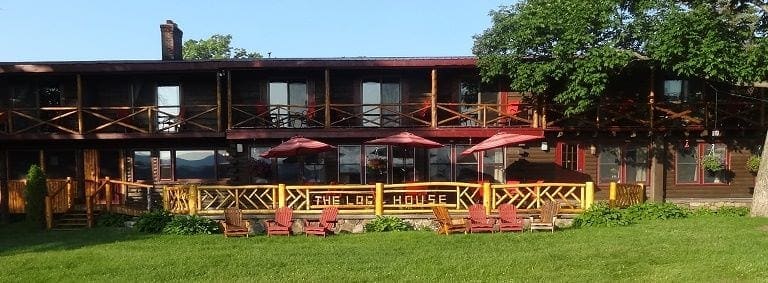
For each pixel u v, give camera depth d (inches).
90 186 767.7
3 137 719.7
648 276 378.6
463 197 677.3
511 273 395.2
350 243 521.3
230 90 725.3
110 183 692.7
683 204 738.2
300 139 652.1
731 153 774.5
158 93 783.1
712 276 372.2
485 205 610.5
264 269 418.6
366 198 649.6
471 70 772.0
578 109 645.9
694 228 546.3
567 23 622.2
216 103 783.7
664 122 738.2
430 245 501.0
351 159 773.9
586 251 453.7
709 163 753.0
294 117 763.4
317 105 737.6
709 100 762.8
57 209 676.7
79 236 582.9
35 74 736.3
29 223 672.4
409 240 527.8
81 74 732.7
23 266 439.2
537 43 639.8
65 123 772.6
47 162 781.3
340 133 729.6
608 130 737.0
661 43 589.3
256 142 765.9
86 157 778.8
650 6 597.9
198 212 617.3
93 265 437.4
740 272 378.3
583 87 629.3
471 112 770.2
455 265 418.9
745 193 774.5
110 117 777.6
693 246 458.9
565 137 764.6
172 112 778.2
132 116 738.2
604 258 430.6
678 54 583.2
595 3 617.9
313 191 641.0
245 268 421.7
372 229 592.1
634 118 732.7
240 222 573.0
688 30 574.9
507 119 769.6
